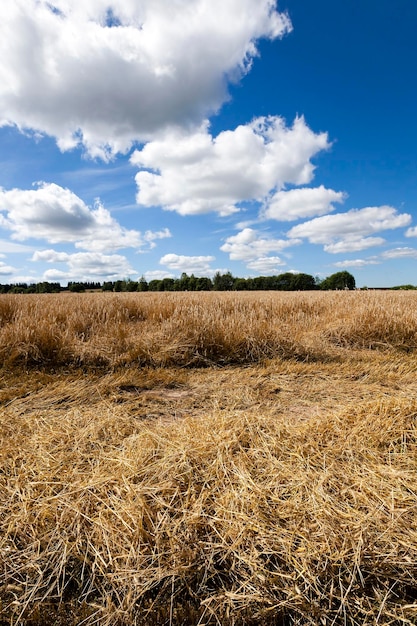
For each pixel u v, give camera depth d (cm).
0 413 245
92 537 133
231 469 169
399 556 123
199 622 108
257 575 117
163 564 122
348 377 350
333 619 109
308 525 136
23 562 125
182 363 390
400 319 501
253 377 351
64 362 374
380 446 194
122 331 446
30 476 169
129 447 195
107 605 111
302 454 184
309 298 916
